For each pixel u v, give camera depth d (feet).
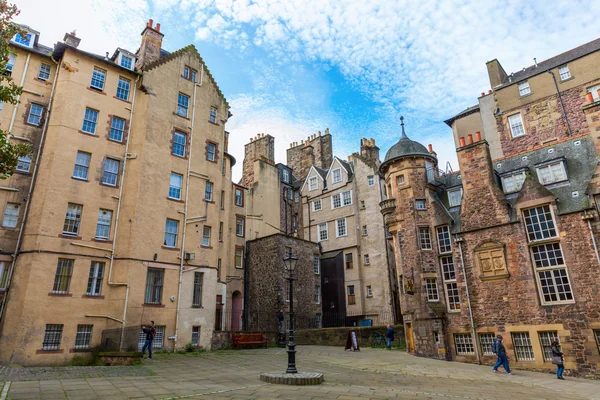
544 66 98.27
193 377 44.55
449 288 72.08
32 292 58.23
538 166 67.36
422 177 80.43
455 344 68.44
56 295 60.39
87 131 70.69
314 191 134.51
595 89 86.07
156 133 78.13
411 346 75.31
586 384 48.29
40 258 60.08
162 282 72.02
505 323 62.85
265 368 53.31
